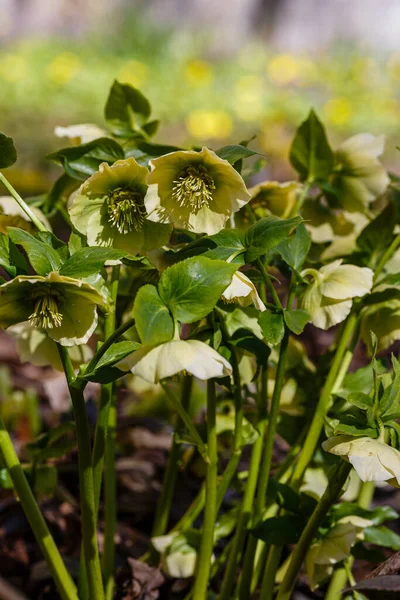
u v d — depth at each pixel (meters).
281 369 1.25
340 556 1.26
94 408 1.55
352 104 5.37
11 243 1.17
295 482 1.30
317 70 6.45
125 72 5.59
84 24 9.75
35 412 1.68
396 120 5.09
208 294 1.14
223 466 1.53
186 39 7.75
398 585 1.15
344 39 9.15
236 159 1.19
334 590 1.34
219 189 1.19
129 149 1.25
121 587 1.39
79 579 1.28
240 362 1.32
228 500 1.54
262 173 3.18
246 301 1.20
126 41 7.34
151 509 1.54
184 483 1.56
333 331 2.46
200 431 1.38
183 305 1.14
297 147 1.35
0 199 1.31
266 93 5.43
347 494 1.41
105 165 1.18
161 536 1.38
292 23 10.11
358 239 1.34
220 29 9.56
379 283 1.30
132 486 1.56
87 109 5.02
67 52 6.75
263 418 1.30
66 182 1.32
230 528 1.35
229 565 1.30
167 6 10.08
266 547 1.32
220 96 5.34
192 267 1.15
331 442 1.17
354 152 1.35
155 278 1.26
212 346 1.23
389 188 1.36
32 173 3.46
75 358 1.34
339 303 1.24
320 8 10.05
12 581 1.46
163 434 1.63
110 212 1.20
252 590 1.32
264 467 1.27
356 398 1.18
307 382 1.35
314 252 1.39
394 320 1.29
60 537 1.50
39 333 1.34
